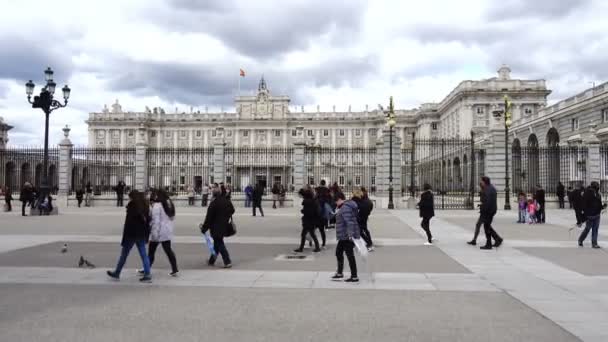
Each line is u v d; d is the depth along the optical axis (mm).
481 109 83875
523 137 61062
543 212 22469
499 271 10789
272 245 14953
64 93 26750
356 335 6293
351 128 120562
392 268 11125
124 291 8812
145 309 7543
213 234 11133
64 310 7480
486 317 7172
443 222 22453
